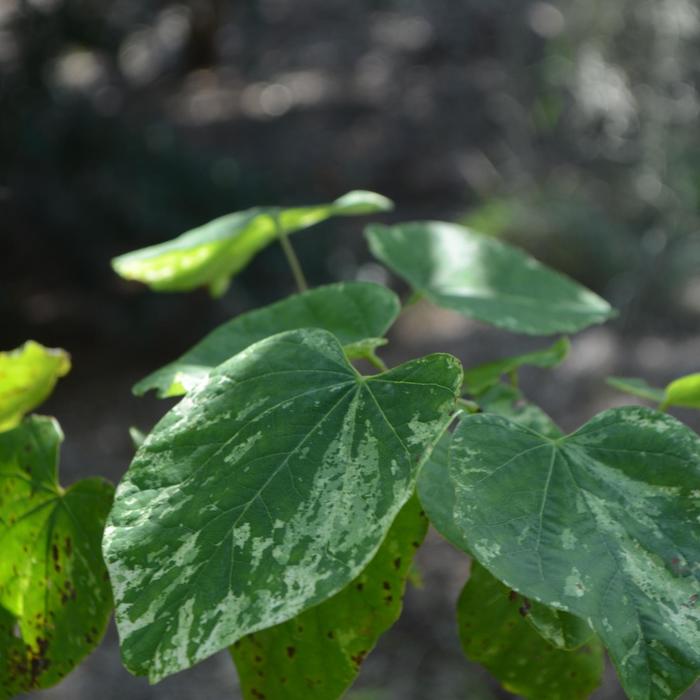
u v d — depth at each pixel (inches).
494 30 536.7
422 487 30.4
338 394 28.6
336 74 559.2
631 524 27.3
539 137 394.3
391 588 31.4
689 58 313.6
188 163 288.8
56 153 279.4
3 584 34.8
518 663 36.4
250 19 595.2
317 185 460.8
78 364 274.4
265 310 38.8
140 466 27.9
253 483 27.3
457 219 390.9
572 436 29.2
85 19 302.8
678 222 301.0
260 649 32.6
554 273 50.9
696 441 28.6
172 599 25.7
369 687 157.2
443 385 28.0
